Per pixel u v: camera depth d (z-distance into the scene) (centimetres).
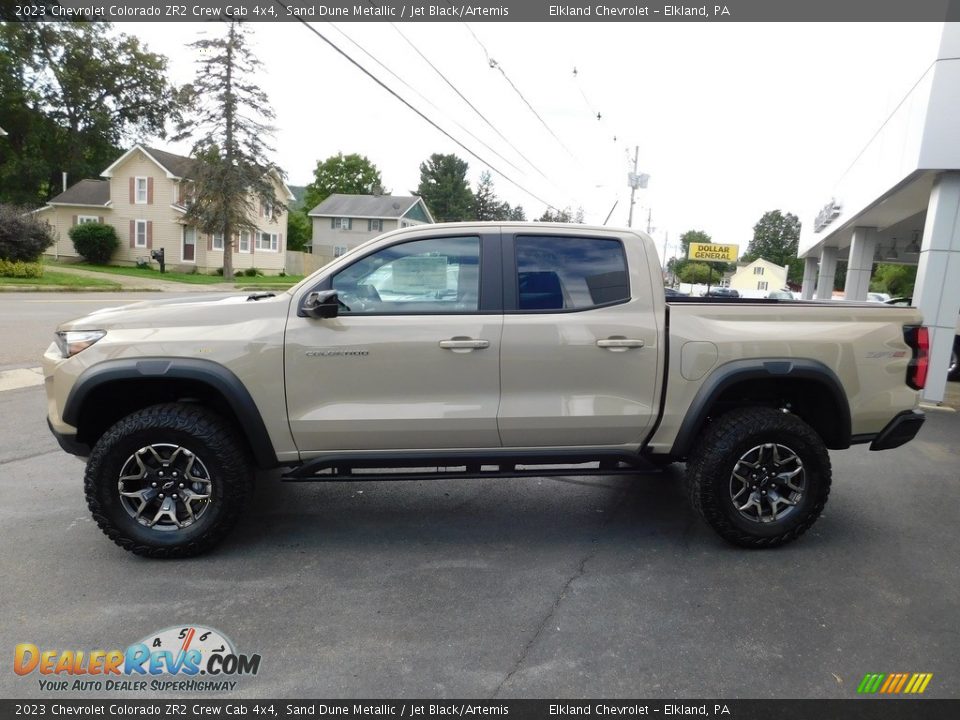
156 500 356
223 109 3334
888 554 378
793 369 369
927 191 982
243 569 350
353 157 7200
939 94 783
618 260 376
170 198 3703
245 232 3584
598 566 359
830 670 267
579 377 364
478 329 357
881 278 5459
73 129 4569
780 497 378
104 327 350
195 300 400
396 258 367
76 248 3575
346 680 259
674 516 435
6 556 359
